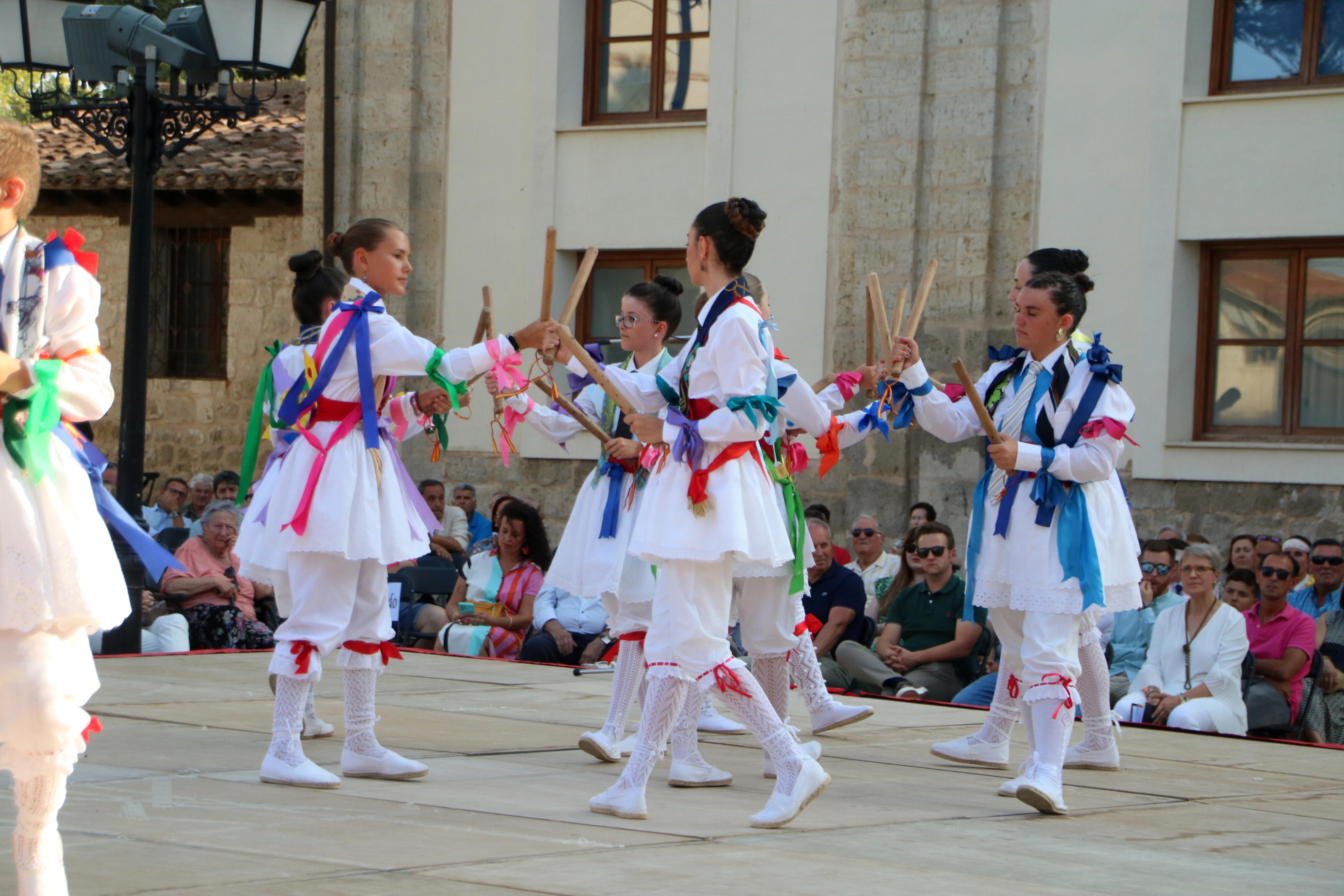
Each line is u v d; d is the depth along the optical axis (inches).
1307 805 275.0
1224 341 609.0
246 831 210.4
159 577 173.9
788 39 673.0
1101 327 617.3
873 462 641.6
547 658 471.8
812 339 669.3
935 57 642.8
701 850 208.2
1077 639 266.4
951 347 640.4
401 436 271.0
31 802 155.4
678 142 695.7
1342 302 589.0
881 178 650.8
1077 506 266.4
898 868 202.4
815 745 289.4
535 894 176.9
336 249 271.3
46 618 150.8
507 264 727.7
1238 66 604.1
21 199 160.6
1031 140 628.7
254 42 462.3
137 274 450.6
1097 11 616.1
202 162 866.1
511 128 725.9
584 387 317.1
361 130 746.8
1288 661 402.0
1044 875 202.4
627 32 716.7
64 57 478.9
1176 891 196.7
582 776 273.4
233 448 879.1
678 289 318.7
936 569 439.5
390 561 253.8
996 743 303.1
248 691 375.9
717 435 226.4
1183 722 374.0
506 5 725.9
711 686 229.5
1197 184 600.1
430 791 250.1
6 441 152.0
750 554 229.1
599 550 299.7
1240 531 592.1
